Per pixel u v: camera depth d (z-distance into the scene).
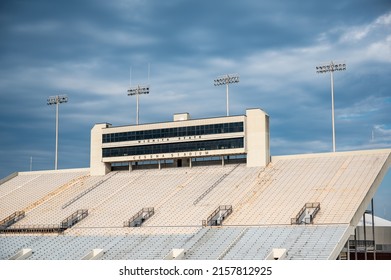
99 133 116.88
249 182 96.56
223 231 82.81
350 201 81.94
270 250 73.75
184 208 93.50
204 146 104.81
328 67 103.19
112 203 102.25
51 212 105.12
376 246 94.50
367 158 93.00
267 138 102.06
